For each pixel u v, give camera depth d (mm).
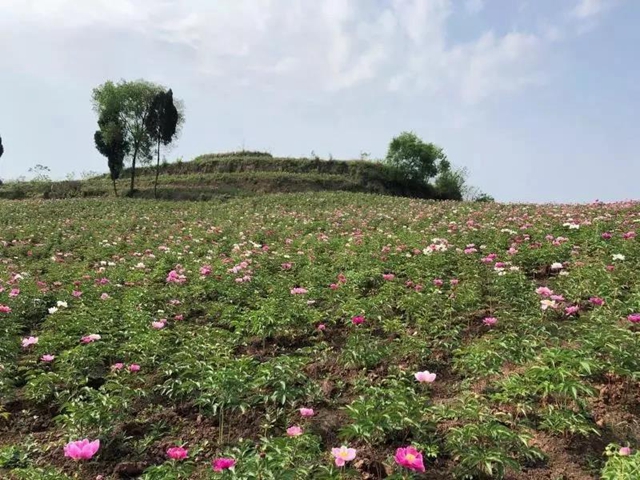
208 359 6328
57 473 4477
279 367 5914
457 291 8234
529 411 5066
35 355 7199
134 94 51125
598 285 8023
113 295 10148
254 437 5215
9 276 12094
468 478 4273
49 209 30062
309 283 9727
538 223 13562
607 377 5535
